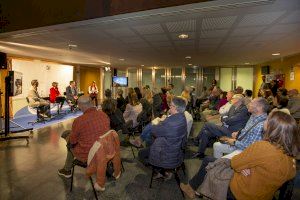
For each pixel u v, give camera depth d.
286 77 7.89
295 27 3.79
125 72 14.42
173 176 3.17
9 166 3.58
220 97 6.95
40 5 3.92
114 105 4.06
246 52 6.73
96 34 4.41
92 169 2.54
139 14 3.14
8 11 4.29
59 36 4.65
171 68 13.43
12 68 8.19
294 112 4.42
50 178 3.15
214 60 9.11
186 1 2.75
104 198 2.63
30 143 4.91
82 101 2.70
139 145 4.10
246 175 1.71
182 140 2.68
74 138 2.66
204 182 2.03
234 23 3.56
